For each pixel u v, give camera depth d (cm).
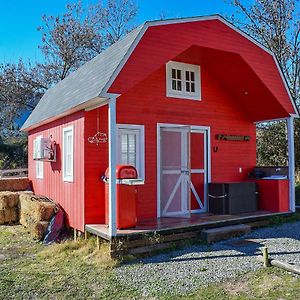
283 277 504
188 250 682
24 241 828
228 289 477
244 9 1708
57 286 515
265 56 896
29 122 1227
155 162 889
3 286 518
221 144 1018
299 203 1202
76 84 898
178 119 934
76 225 809
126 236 652
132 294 477
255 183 962
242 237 770
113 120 656
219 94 1018
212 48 796
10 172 1772
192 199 955
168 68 925
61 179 920
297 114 977
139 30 689
